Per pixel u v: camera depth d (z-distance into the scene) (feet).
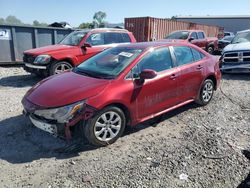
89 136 14.76
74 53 31.04
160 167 13.50
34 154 14.66
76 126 14.67
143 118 17.12
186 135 17.02
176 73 18.69
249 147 15.53
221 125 18.61
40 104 14.73
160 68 17.97
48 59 29.84
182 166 13.57
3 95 25.46
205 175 12.89
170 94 18.49
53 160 14.11
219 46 71.67
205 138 16.57
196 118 19.84
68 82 16.17
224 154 14.69
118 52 18.34
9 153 14.73
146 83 16.67
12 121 18.85
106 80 15.79
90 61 18.88
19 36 40.14
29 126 17.89
